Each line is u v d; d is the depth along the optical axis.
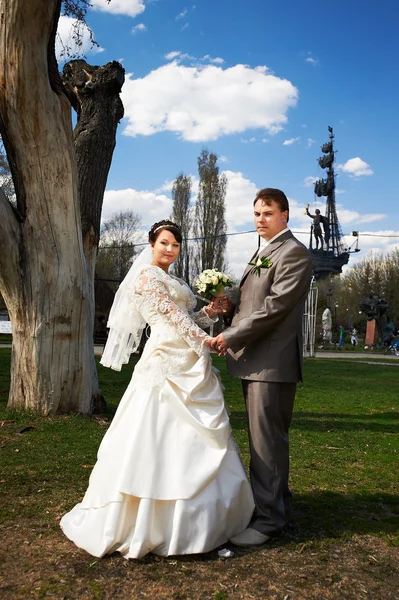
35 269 6.16
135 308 3.52
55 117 6.08
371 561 2.83
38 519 3.29
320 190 62.69
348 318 51.00
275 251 3.28
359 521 3.42
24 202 6.16
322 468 4.79
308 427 6.80
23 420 6.04
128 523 2.77
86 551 2.81
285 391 3.19
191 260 42.97
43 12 5.53
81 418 6.29
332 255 56.78
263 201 3.35
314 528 3.29
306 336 24.58
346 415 7.95
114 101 7.58
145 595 2.40
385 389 11.62
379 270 49.19
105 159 7.34
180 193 43.38
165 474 2.79
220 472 2.93
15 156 6.11
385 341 37.50
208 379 3.17
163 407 2.97
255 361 3.19
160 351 3.14
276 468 3.11
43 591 2.41
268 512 3.04
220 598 2.39
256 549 2.93
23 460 4.64
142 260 3.68
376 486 4.27
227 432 3.00
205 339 3.15
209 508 2.78
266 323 3.10
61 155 6.16
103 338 23.42
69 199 6.27
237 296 3.52
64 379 6.37
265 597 2.42
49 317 6.24
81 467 4.47
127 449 2.84
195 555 2.80
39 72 5.82
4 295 6.30
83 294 6.43
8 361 13.34
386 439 6.17
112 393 8.89
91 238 7.09
